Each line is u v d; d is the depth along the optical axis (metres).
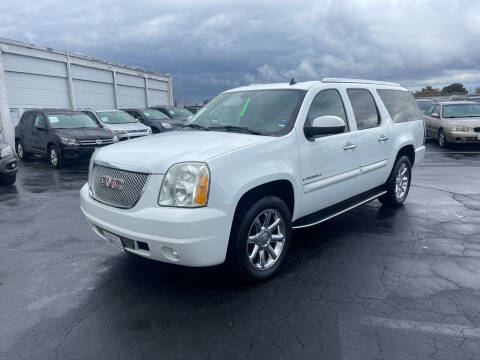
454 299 3.24
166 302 3.27
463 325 2.85
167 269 3.94
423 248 4.39
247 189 3.27
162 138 4.00
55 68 20.39
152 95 32.38
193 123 4.75
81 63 22.55
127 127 14.26
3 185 8.73
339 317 2.99
